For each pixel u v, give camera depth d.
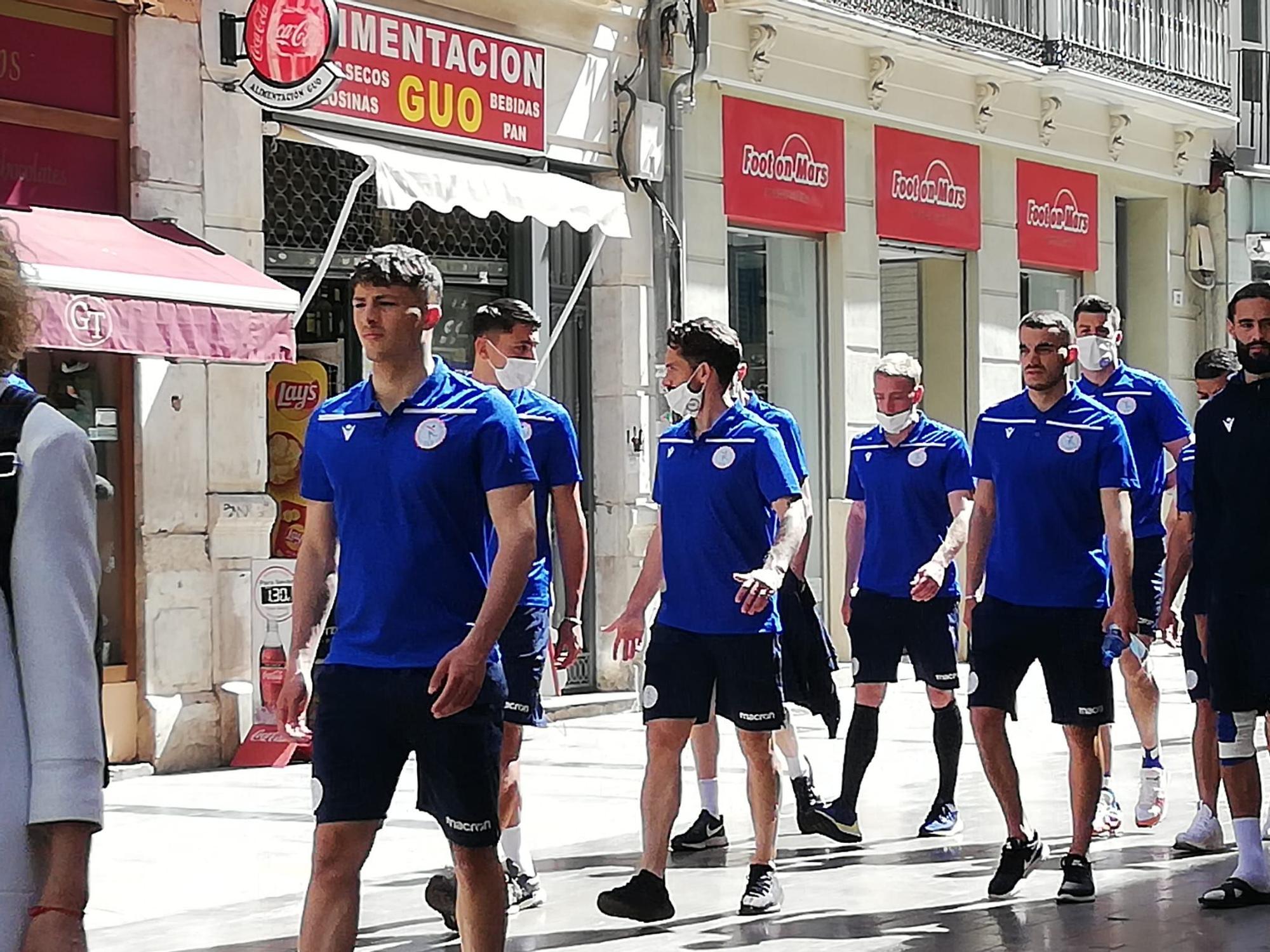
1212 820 13.27
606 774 17.53
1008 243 30.69
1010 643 11.78
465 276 21.83
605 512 23.58
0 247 4.54
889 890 12.13
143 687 17.70
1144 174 34.25
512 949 10.57
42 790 4.41
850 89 26.97
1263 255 35.97
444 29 20.89
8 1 16.84
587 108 22.91
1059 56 29.83
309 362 19.91
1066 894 11.62
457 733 8.03
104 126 17.61
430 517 8.09
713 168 24.78
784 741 13.86
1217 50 34.50
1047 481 11.59
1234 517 11.49
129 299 15.63
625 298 23.45
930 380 30.16
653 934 10.95
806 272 26.97
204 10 18.27
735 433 11.11
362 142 19.95
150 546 17.77
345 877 8.12
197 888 12.41
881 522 13.96
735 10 24.59
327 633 19.22
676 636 11.12
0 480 4.46
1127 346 35.53
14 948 4.38
